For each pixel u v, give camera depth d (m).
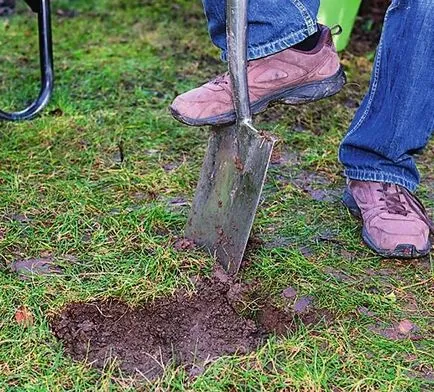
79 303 1.75
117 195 2.26
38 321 1.68
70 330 1.69
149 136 2.66
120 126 2.70
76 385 1.50
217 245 1.87
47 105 2.84
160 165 2.46
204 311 1.77
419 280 1.88
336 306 1.76
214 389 1.49
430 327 1.71
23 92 3.01
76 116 2.77
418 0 1.75
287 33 1.70
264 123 2.80
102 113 2.81
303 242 2.03
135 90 3.03
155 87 3.11
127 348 1.66
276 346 1.61
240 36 1.66
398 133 1.89
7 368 1.54
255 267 1.88
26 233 2.04
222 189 1.83
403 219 1.96
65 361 1.57
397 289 1.84
